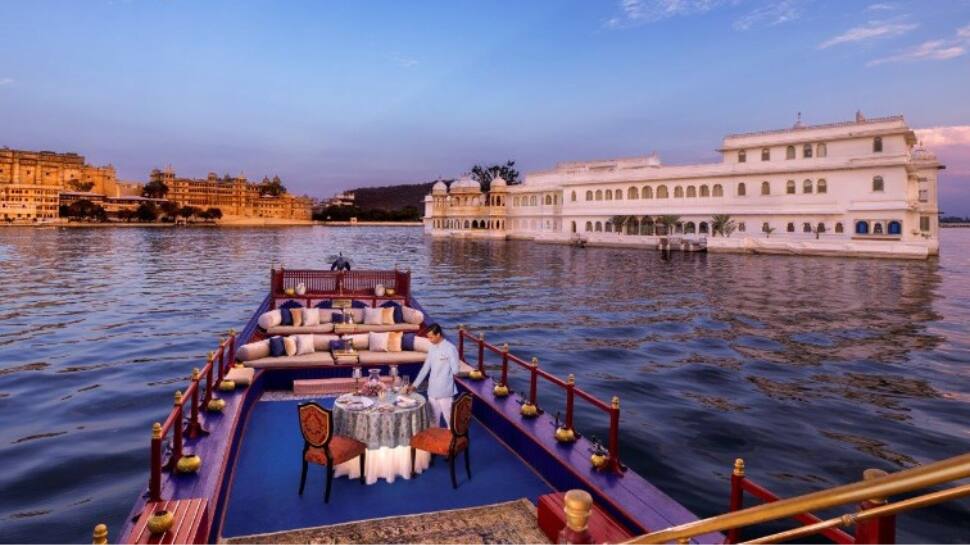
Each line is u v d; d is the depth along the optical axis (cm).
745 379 1562
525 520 616
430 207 13150
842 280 4128
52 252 6475
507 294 3438
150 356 1706
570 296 3344
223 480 633
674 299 3228
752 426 1162
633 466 950
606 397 1363
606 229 8256
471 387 998
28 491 819
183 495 562
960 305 2998
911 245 5409
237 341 1328
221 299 3036
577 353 1870
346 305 1739
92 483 848
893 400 1376
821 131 6194
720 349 1964
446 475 735
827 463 984
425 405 764
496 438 870
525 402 910
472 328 2330
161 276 4203
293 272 1936
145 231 13625
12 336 1994
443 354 845
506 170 14025
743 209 6744
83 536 709
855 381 1556
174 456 628
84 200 15838
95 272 4394
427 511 638
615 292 3534
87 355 1709
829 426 1178
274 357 1159
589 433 1099
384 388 786
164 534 471
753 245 6438
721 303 3072
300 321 1512
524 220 9925
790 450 1040
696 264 5447
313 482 707
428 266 5388
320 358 1160
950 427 1182
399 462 718
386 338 1259
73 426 1095
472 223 10600
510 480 723
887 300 3175
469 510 638
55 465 906
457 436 702
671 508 565
